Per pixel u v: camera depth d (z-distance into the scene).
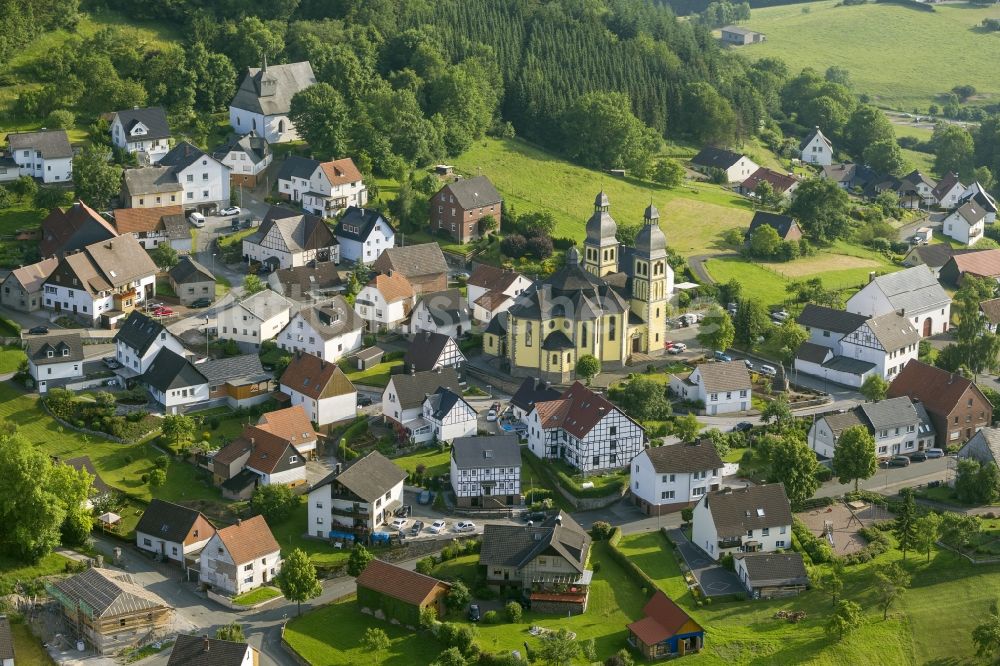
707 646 195.25
